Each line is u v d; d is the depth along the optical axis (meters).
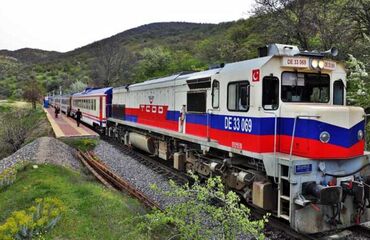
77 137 21.22
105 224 7.21
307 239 7.10
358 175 7.79
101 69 69.00
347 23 18.72
